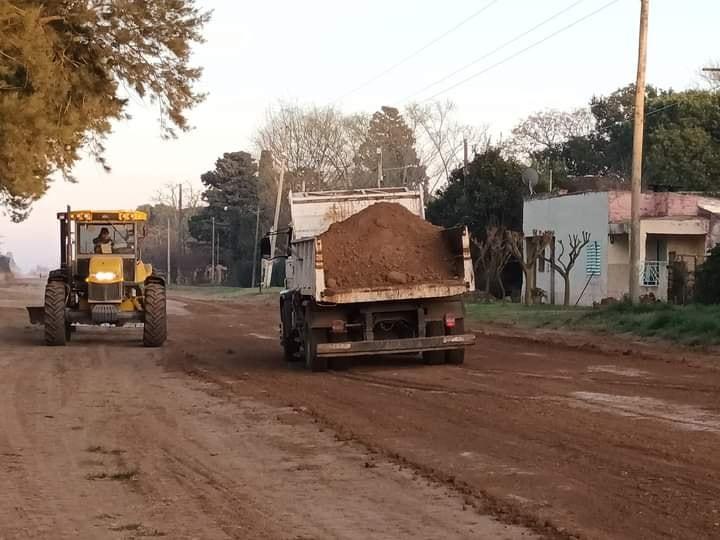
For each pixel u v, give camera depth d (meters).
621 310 27.22
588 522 7.75
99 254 26.19
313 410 14.22
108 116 28.84
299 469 10.27
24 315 41.12
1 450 11.70
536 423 12.27
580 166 76.62
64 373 20.02
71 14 26.80
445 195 54.66
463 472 9.75
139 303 26.45
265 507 8.70
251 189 101.94
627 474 9.32
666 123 62.50
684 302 33.00
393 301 18.36
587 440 11.02
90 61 28.19
